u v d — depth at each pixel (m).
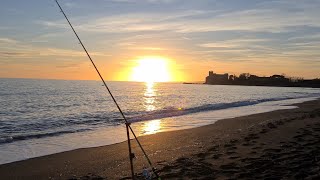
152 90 94.50
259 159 9.16
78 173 9.43
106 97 51.56
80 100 43.25
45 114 26.69
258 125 18.09
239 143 12.17
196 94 72.06
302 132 14.32
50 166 10.22
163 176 7.95
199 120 22.42
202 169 8.41
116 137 15.52
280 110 29.36
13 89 63.56
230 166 8.56
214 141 13.43
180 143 13.43
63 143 13.95
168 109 31.64
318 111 27.36
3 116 24.78
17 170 9.78
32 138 15.12
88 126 19.55
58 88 77.31
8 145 13.48
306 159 8.45
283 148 10.66
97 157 11.34
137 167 9.66
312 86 165.50
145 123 20.97
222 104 38.16
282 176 7.04
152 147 12.74
